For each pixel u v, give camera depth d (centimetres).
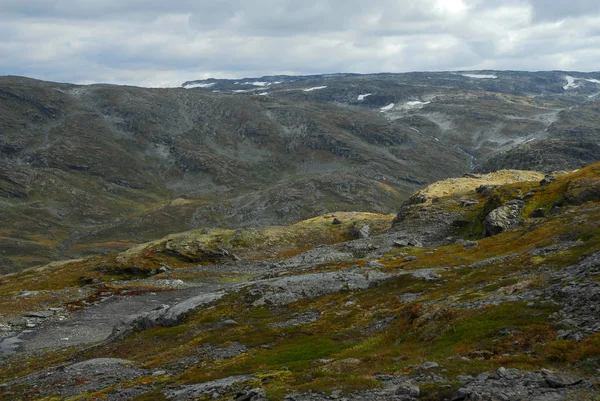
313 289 6531
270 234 16700
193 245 15562
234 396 2556
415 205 15338
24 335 7838
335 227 17575
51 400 3616
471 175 19862
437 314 3441
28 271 15725
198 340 4856
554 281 3375
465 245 8300
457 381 2108
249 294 6738
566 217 7075
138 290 10956
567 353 2181
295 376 2786
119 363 4709
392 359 2805
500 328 2753
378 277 6562
